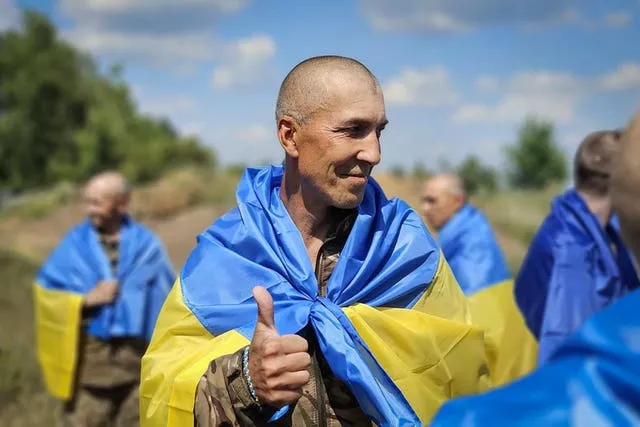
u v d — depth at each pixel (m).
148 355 2.98
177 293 3.01
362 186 2.86
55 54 56.72
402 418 2.77
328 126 2.82
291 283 2.93
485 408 1.60
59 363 6.61
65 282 6.73
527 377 1.63
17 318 10.79
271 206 3.02
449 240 6.32
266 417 2.72
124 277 6.76
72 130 55.50
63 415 6.68
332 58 2.90
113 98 59.38
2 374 8.45
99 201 6.88
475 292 6.02
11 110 55.19
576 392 1.54
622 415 1.50
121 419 6.62
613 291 4.95
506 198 22.84
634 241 1.73
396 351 2.92
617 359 1.53
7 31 57.62
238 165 25.31
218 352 2.84
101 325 6.59
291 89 2.88
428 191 6.55
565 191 5.27
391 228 3.00
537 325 5.11
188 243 19.03
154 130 56.94
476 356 3.04
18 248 19.47
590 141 5.07
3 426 7.64
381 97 2.87
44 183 53.94
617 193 1.73
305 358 2.56
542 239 5.06
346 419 2.85
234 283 2.95
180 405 2.80
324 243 3.00
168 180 23.30
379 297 2.97
